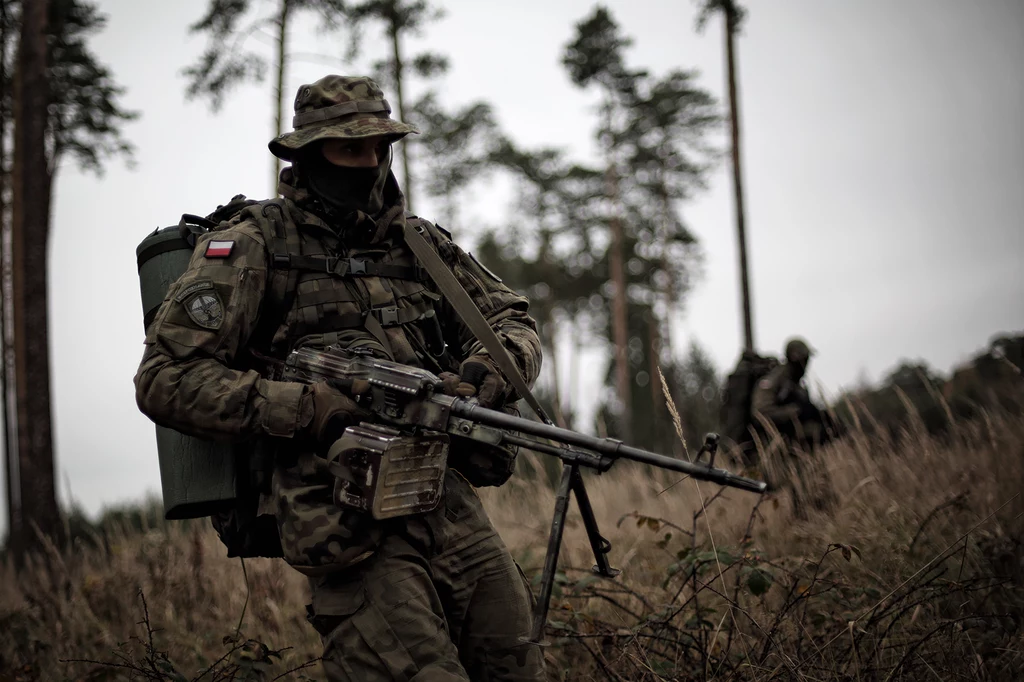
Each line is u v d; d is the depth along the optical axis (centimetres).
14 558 777
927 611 347
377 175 270
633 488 600
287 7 1480
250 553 268
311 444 249
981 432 531
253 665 318
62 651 423
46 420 877
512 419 239
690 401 2308
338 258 263
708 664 323
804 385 674
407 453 236
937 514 419
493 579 262
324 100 270
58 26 1366
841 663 315
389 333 264
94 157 1460
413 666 234
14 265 1122
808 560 366
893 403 865
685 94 2678
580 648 359
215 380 241
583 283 3219
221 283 249
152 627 438
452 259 292
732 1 1736
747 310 1694
